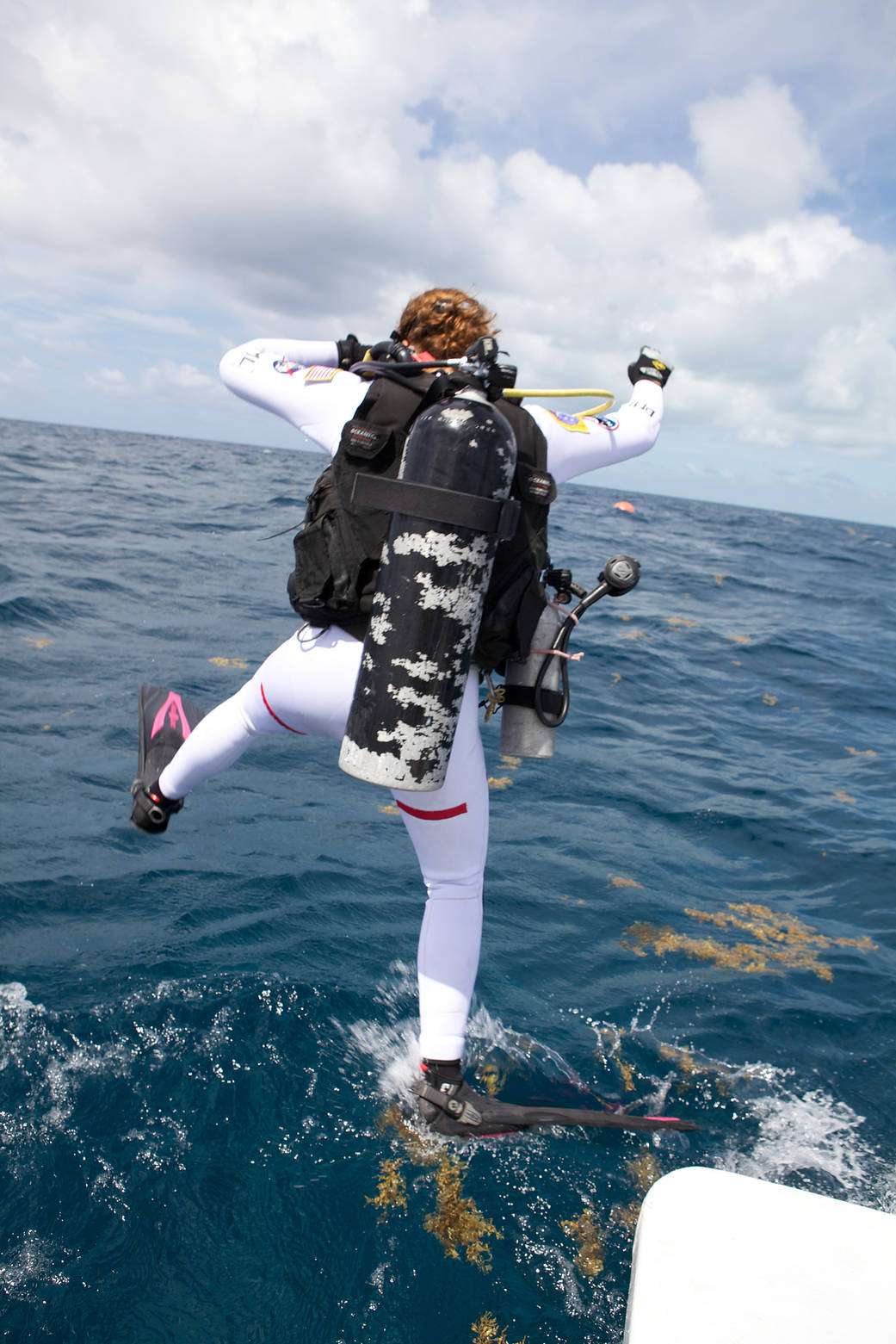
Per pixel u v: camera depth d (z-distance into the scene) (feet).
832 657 28.53
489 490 4.81
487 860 11.66
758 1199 3.74
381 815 12.80
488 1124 6.28
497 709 6.04
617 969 9.37
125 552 31.91
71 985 7.80
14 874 9.78
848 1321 3.18
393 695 4.93
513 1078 7.40
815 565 62.13
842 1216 3.66
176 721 7.38
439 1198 5.97
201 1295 5.12
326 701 5.65
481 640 5.49
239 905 9.65
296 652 5.77
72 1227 5.47
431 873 6.27
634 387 7.16
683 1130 6.89
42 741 13.98
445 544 4.77
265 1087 6.82
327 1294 5.19
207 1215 5.65
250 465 117.39
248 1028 7.46
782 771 17.06
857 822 14.58
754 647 28.53
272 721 6.08
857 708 22.97
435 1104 6.27
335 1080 7.01
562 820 13.43
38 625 20.74
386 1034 7.67
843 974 9.67
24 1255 5.25
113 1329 4.87
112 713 15.57
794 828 14.01
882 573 62.54
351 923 9.55
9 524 34.68
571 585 6.06
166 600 25.20
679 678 23.79
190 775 6.55
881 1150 6.94
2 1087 6.48
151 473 76.18
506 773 15.17
